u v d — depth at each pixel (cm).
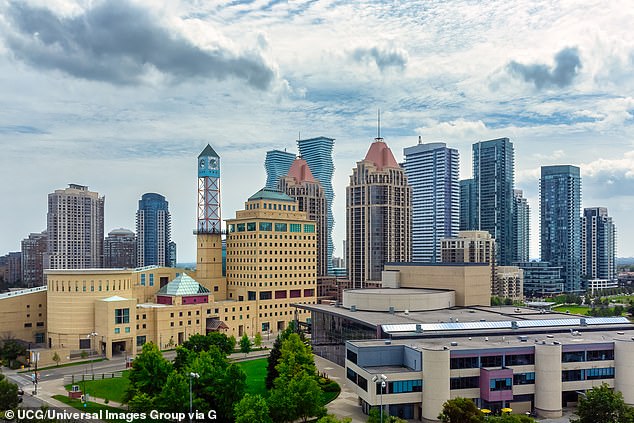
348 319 18312
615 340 14200
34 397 14675
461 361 13062
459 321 17250
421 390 12750
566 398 13788
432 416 12494
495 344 13838
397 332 15775
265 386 15400
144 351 13438
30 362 19250
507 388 13012
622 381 13812
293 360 14088
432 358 12569
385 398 12494
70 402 14125
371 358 13662
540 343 13675
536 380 13312
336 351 19125
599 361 13900
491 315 18812
